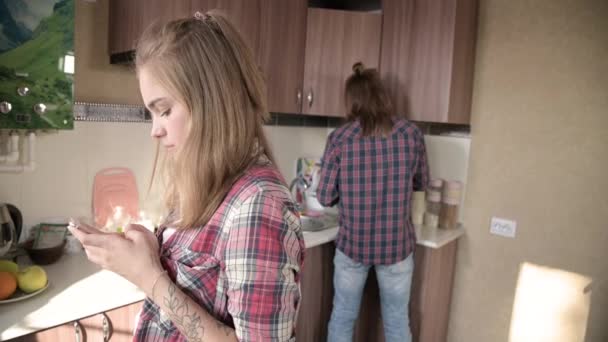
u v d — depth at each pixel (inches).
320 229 87.4
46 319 44.8
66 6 56.9
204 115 26.2
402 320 80.7
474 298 93.6
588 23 77.9
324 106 87.7
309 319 85.1
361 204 76.8
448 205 91.4
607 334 79.6
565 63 80.5
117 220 70.9
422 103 85.1
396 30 87.3
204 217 27.5
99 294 50.8
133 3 62.0
